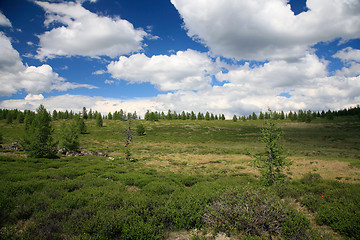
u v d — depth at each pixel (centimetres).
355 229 529
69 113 12800
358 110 12850
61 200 754
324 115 13150
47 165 1861
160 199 800
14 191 833
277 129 1180
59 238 511
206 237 555
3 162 1739
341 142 5800
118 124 10956
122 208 675
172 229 615
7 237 486
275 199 644
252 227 562
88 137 6525
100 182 1207
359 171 1669
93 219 567
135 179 1397
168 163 2703
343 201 756
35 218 622
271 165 1130
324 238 508
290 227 550
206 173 1939
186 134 8469
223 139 7356
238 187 769
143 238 517
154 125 10900
